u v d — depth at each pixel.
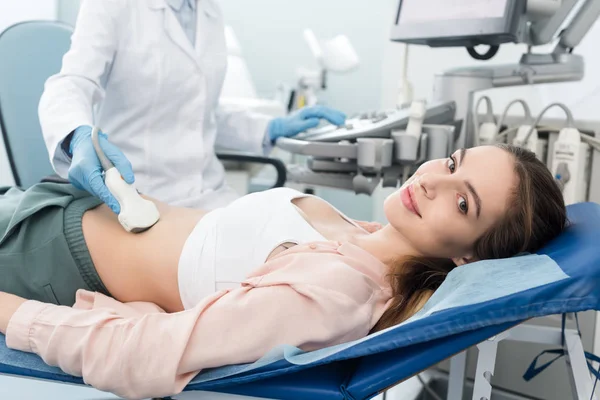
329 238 1.17
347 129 1.57
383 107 2.32
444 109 1.55
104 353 0.89
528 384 1.59
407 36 1.64
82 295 1.11
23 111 1.68
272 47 3.34
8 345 0.97
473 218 1.05
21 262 1.16
